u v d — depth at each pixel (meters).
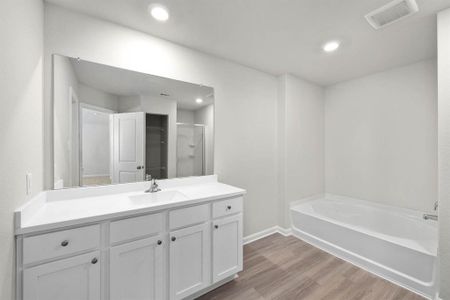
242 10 1.45
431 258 1.51
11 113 0.88
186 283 1.44
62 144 1.40
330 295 1.57
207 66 2.10
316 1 1.36
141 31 1.71
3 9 0.81
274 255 2.15
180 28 1.67
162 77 1.83
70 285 1.04
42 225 0.96
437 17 1.42
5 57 0.83
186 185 1.96
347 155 2.90
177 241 1.40
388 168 2.49
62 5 1.38
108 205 1.29
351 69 2.49
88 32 1.48
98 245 1.12
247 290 1.63
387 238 1.80
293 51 2.05
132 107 1.70
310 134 2.96
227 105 2.26
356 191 2.81
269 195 2.67
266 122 2.62
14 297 0.91
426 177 2.20
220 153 2.21
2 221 0.81
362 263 1.92
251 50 2.03
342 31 1.69
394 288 1.64
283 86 2.65
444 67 1.39
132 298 1.23
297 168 2.79
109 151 1.61
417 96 2.25
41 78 1.28
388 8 1.40
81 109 1.47
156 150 1.83
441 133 1.40
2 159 0.81
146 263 1.28
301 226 2.57
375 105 2.60
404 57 2.15
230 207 1.69
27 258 0.94
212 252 1.58
